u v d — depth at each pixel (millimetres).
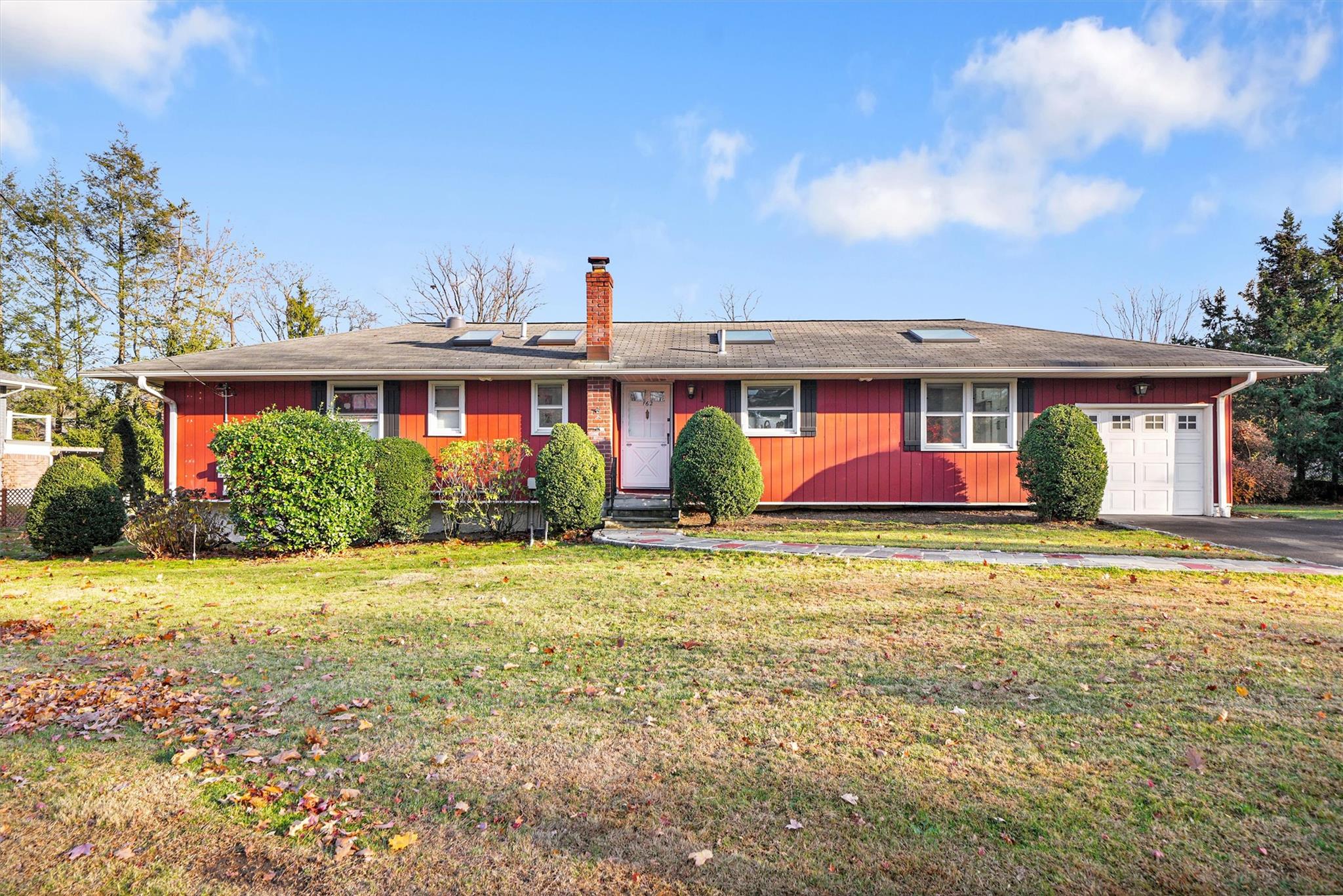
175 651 6004
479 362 14758
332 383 14992
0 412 19359
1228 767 3695
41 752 4012
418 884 2820
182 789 3578
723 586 8133
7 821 3301
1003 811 3293
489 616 7008
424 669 5422
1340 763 3723
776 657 5539
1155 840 3057
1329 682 4863
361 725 4312
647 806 3373
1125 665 5250
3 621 7137
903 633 6156
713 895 2732
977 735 4094
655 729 4227
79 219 30062
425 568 10078
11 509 18844
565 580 8734
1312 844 3020
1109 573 8656
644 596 7742
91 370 14164
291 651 5945
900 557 9633
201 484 14852
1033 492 13148
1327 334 22766
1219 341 28281
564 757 3883
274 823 3260
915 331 16703
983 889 2750
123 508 12844
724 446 12742
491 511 13836
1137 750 3885
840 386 14828
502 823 3240
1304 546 10812
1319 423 21125
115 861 2982
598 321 14758
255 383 15023
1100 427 14602
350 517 12070
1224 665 5238
